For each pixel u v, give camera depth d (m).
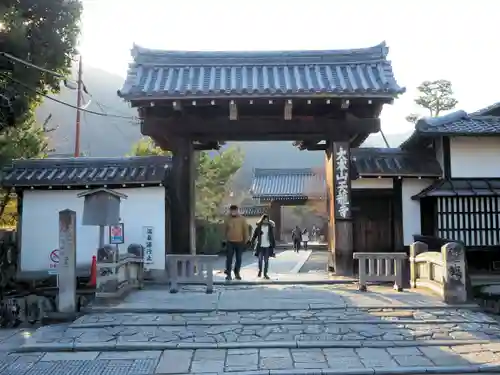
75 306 9.11
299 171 41.81
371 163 14.50
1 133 13.23
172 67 13.01
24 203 13.43
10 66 12.15
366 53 13.20
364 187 14.65
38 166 13.90
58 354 6.85
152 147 23.12
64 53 13.19
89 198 10.23
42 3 12.23
